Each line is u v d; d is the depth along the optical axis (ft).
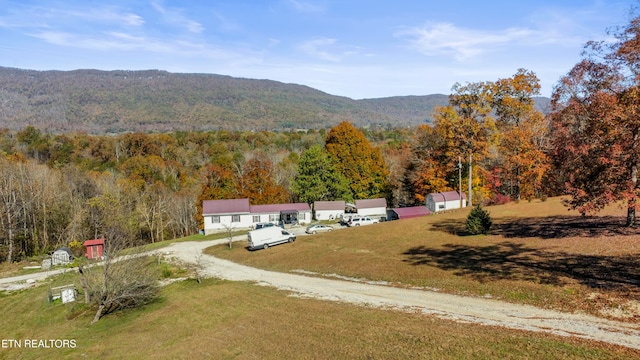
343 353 58.49
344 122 267.59
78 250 197.26
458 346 55.52
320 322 73.97
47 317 100.83
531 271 85.71
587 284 73.56
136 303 103.14
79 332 87.76
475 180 217.97
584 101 93.76
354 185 260.83
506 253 102.47
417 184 232.32
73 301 108.99
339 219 242.17
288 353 61.57
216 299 99.19
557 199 184.44
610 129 87.10
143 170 324.19
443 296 82.79
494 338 56.90
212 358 64.18
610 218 124.26
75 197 244.83
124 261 104.78
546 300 71.67
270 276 120.47
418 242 133.59
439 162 218.59
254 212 224.74
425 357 53.52
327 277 111.86
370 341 61.62
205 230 221.25
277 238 165.17
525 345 53.21
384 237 149.07
